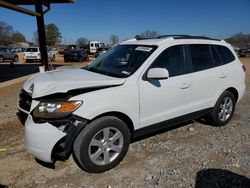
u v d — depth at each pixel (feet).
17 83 34.30
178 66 13.64
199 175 11.02
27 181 10.43
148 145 13.82
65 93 10.19
